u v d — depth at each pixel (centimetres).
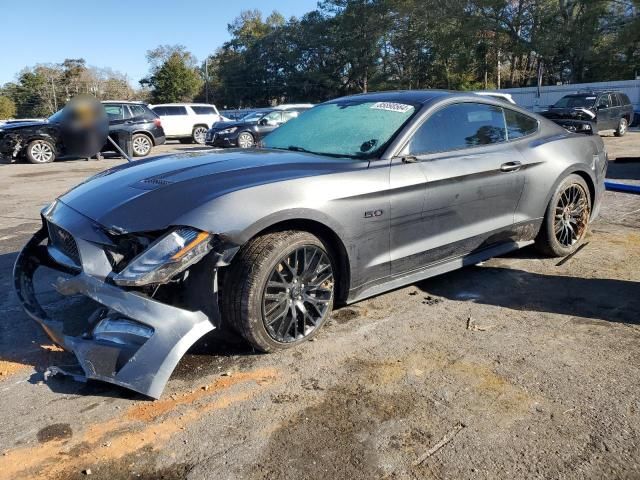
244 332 289
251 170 312
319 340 320
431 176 352
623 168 1027
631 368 283
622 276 422
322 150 371
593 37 3662
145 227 267
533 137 448
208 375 283
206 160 342
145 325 261
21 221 673
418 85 5072
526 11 3841
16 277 318
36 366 296
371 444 226
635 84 3002
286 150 380
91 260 269
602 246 501
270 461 217
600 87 3136
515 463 213
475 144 399
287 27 5575
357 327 338
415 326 339
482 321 346
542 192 436
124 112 1631
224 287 286
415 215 348
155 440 232
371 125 374
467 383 272
